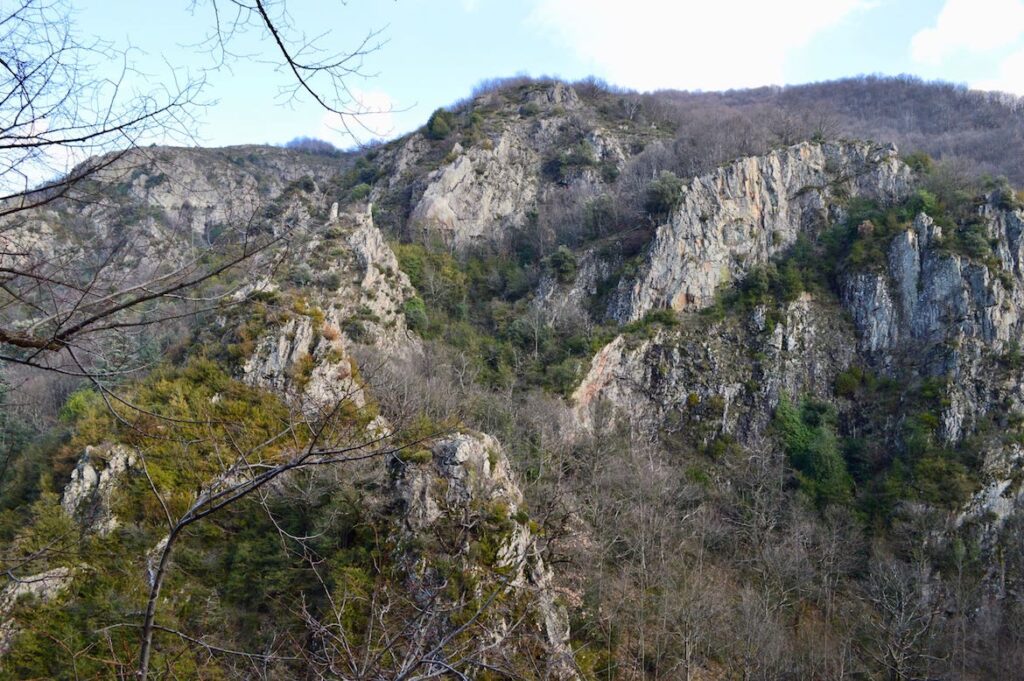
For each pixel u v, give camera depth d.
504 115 84.00
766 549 36.53
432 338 50.31
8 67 5.04
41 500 23.23
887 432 46.59
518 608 20.11
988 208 52.78
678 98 114.31
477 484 24.50
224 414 16.69
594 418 47.09
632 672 26.84
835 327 52.31
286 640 10.12
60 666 16.86
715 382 50.34
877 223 55.50
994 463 42.31
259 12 5.16
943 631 35.41
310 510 23.08
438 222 65.56
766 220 58.06
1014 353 46.62
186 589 20.45
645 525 34.88
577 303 55.31
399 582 19.28
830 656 31.98
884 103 102.56
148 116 5.41
